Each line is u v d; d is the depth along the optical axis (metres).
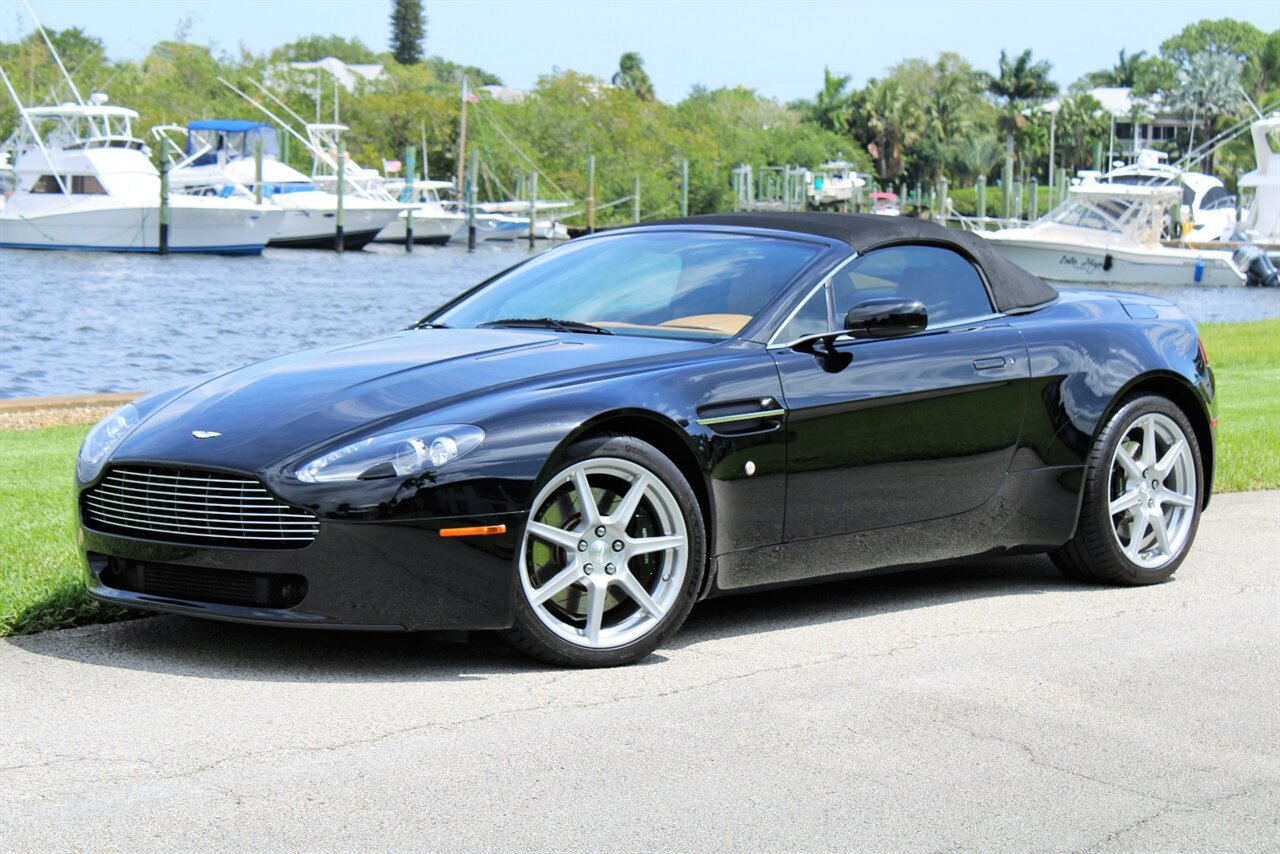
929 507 4.87
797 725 3.62
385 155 88.12
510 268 5.52
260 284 38.75
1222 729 3.68
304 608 3.86
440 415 4.00
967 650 4.42
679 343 4.56
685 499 4.23
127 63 87.81
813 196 106.81
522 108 90.25
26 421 10.41
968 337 5.02
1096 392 5.25
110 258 44.88
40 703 3.68
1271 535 6.42
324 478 3.84
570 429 4.03
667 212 93.00
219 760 3.27
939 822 3.01
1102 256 45.44
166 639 4.36
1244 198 60.19
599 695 3.86
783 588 4.88
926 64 136.50
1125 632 4.70
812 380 4.55
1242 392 11.97
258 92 89.38
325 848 2.77
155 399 4.47
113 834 2.82
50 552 5.18
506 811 2.99
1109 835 2.96
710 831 2.92
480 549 3.92
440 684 3.93
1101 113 123.88
